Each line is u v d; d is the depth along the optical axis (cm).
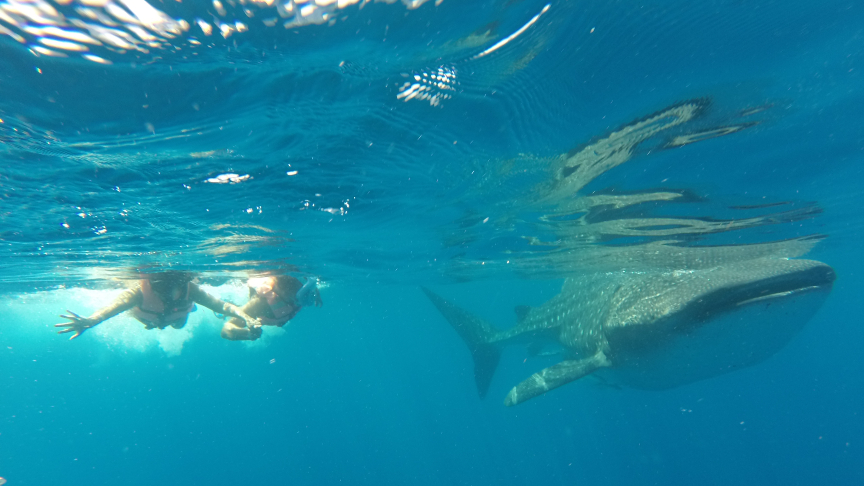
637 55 378
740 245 1232
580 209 847
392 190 672
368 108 418
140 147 439
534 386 859
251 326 646
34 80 316
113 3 261
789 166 696
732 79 420
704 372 879
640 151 582
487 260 1470
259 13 282
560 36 348
